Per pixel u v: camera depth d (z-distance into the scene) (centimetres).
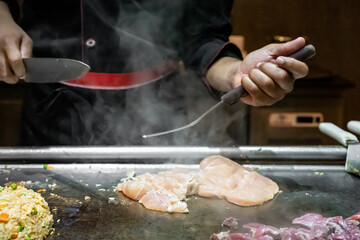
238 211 140
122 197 147
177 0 199
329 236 124
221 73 180
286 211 140
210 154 173
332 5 370
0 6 184
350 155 166
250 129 309
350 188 155
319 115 310
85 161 172
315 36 378
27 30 196
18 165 167
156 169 168
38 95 206
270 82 144
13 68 161
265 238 121
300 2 369
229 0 213
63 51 197
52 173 162
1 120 330
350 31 376
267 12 371
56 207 139
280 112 307
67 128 206
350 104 390
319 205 143
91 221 132
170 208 137
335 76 330
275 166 171
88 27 192
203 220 134
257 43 377
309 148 173
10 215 118
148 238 124
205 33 209
